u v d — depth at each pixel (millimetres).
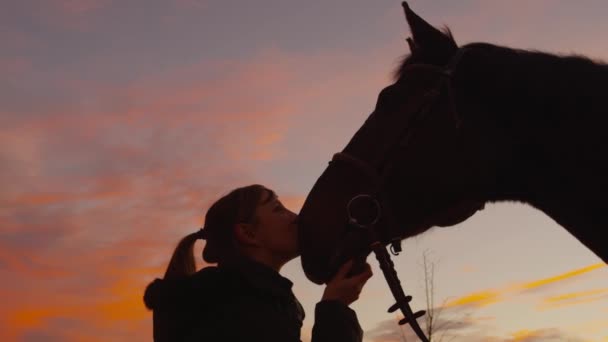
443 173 2748
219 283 2652
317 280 2848
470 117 2773
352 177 2863
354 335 2637
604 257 2670
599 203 2604
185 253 2912
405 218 2795
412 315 2654
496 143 2738
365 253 2820
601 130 2600
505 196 2850
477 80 2793
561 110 2658
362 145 2900
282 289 2736
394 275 2703
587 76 2676
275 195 3047
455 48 2916
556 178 2678
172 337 2648
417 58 2945
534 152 2705
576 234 2713
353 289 2740
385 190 2805
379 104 2965
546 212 2783
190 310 2645
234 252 2908
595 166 2598
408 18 2963
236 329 2570
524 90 2715
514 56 2811
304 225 2867
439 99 2812
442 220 2832
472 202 2787
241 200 2947
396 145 2818
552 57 2777
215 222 2938
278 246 2914
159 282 2746
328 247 2797
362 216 2801
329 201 2857
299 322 2783
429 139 2789
